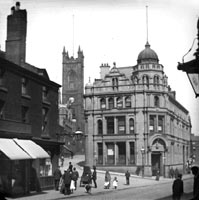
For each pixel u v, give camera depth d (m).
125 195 23.83
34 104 29.92
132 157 56.59
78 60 116.88
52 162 32.16
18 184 24.78
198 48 6.68
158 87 58.12
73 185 26.45
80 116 113.69
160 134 56.81
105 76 59.97
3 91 25.27
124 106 58.22
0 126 23.67
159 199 18.08
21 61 30.44
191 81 6.80
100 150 58.66
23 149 24.19
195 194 7.56
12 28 30.81
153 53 60.16
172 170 54.75
